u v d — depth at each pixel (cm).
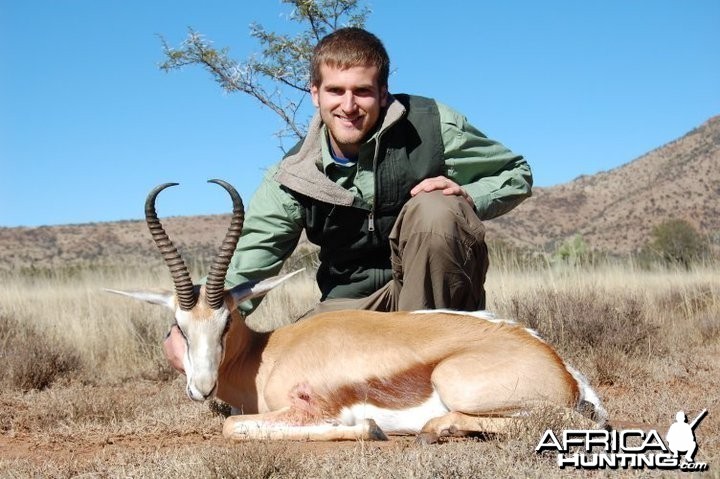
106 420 632
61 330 1042
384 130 577
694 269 1570
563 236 7288
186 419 614
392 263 605
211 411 629
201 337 532
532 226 7531
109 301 1324
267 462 413
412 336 506
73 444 564
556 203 8144
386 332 514
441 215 571
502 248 1706
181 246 6247
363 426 493
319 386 515
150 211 532
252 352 558
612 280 1330
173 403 688
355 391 509
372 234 607
